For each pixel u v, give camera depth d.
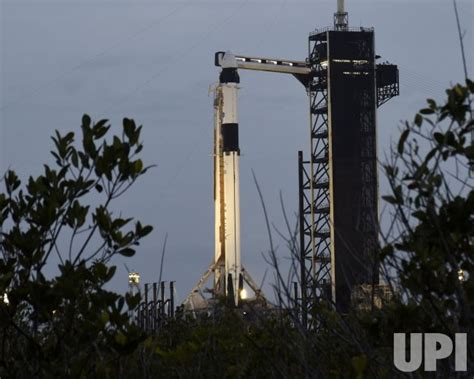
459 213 37.28
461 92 37.78
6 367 42.03
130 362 51.47
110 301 42.25
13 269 42.47
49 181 42.50
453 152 37.59
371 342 40.91
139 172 42.41
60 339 41.88
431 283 37.34
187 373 53.12
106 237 42.22
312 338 45.62
